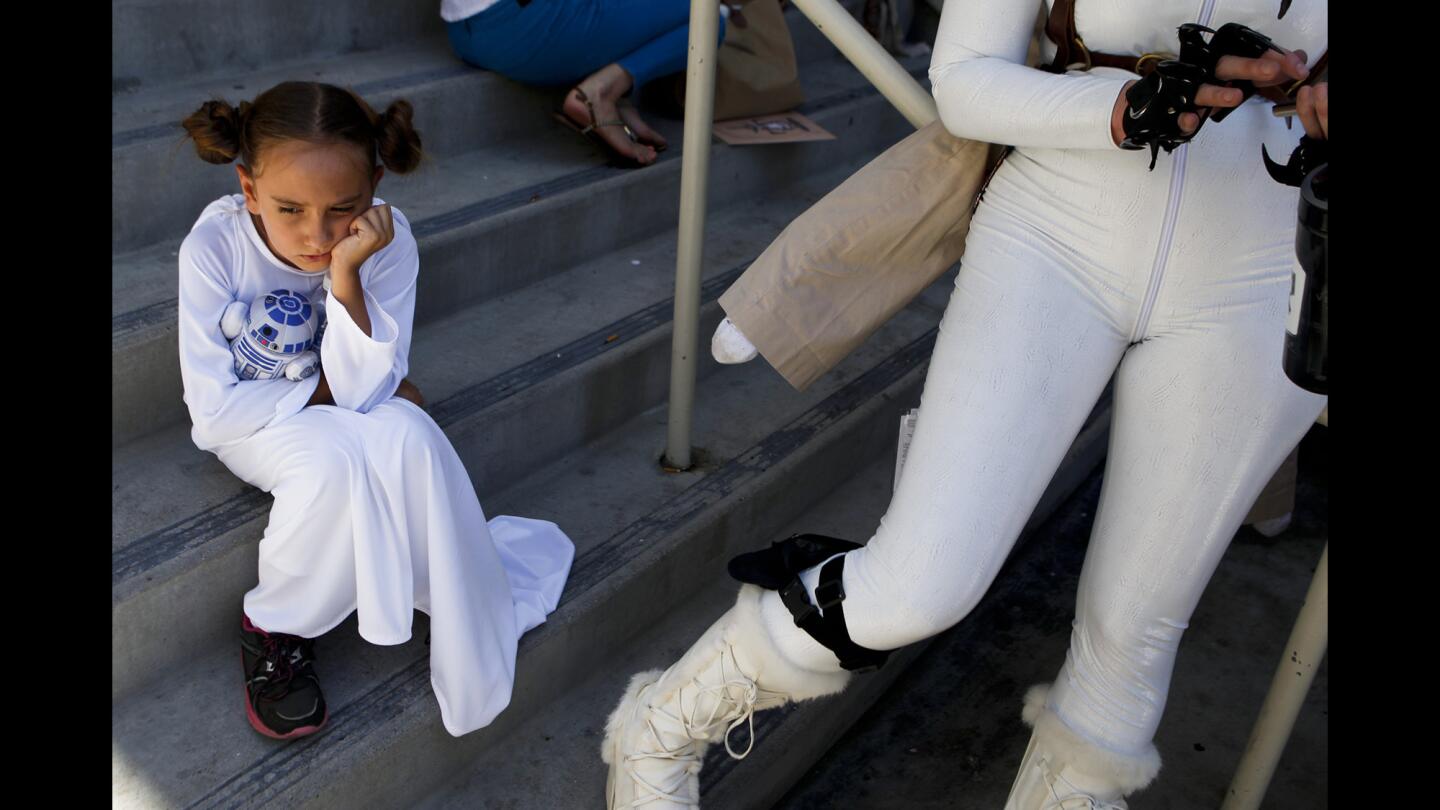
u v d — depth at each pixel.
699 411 2.68
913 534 1.42
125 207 2.25
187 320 1.73
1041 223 1.42
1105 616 1.52
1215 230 1.36
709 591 2.39
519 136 3.11
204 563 1.81
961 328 1.45
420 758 1.85
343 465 1.70
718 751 2.04
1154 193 1.36
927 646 2.66
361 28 3.01
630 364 2.52
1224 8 1.32
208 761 1.71
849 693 2.30
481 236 2.55
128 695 1.80
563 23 2.79
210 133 1.62
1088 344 1.42
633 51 2.99
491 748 1.99
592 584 2.11
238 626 1.92
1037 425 1.41
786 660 1.57
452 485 1.82
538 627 2.01
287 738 1.75
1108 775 1.53
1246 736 2.46
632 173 2.94
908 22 4.35
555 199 2.72
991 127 1.39
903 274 1.67
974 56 1.44
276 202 1.64
